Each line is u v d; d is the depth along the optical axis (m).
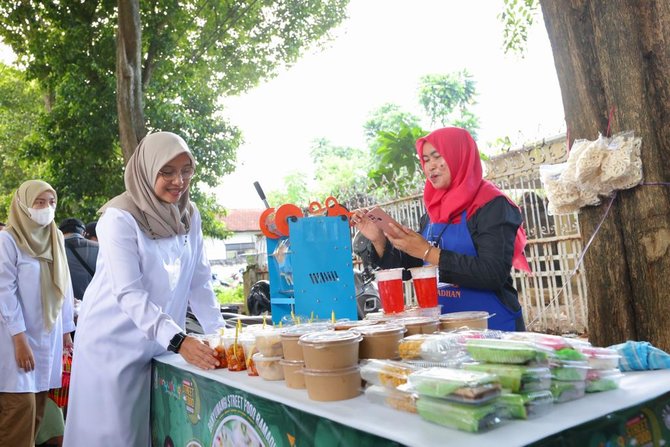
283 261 2.71
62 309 4.03
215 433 1.80
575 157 2.67
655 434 1.18
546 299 6.35
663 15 2.63
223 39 13.53
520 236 2.57
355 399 1.35
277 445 1.43
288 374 1.54
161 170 2.29
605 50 2.66
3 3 10.95
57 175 11.31
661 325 2.53
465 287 2.32
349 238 2.64
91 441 2.36
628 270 2.67
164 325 2.10
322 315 2.54
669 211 2.55
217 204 13.57
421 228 2.78
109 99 11.07
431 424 1.11
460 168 2.38
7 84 18.97
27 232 3.54
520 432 1.02
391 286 2.06
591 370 1.25
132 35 9.09
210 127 12.49
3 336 3.31
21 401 3.35
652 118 2.61
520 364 1.16
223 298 16.36
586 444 1.06
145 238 2.35
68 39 11.01
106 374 2.36
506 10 7.45
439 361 1.31
